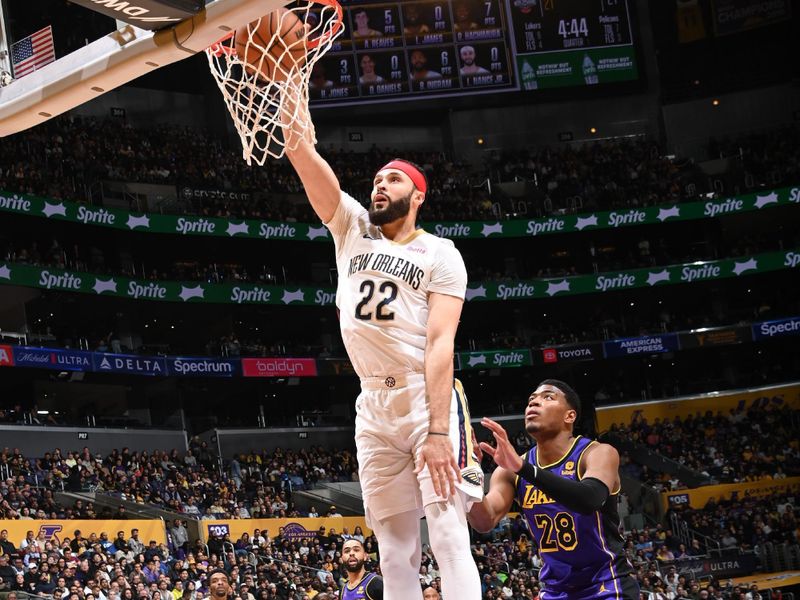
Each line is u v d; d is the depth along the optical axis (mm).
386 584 3383
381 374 3330
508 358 37344
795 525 31000
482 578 23594
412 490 3338
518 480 4328
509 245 40594
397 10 38938
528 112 42719
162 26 3859
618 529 4168
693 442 36250
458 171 41062
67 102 4406
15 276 30031
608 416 37469
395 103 38750
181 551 22891
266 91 3736
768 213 39844
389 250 3418
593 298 40500
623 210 38469
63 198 32094
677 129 42219
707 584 26141
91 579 18078
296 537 26703
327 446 35781
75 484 25609
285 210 37031
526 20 39625
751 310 39656
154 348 34219
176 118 39812
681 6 42406
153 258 36812
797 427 36188
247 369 34312
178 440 32844
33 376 32312
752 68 41938
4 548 18641
